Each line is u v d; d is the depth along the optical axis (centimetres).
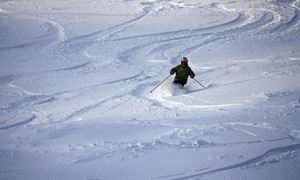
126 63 3956
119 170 1113
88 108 2386
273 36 4941
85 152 1321
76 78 3356
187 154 1242
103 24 5884
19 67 3834
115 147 1367
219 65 3538
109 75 3416
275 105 1967
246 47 4322
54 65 3891
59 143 1490
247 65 3231
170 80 3075
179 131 1572
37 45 4800
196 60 3862
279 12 6544
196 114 1966
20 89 3052
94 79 3284
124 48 4581
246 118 1739
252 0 7650
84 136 1584
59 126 1862
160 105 2312
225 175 1049
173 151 1287
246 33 5206
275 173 1048
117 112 2205
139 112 2145
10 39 5038
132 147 1362
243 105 2055
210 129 1577
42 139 1588
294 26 5572
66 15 6606
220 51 4203
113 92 2773
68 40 5006
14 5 7625
